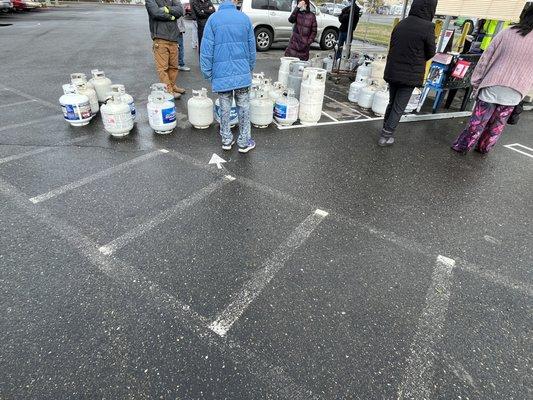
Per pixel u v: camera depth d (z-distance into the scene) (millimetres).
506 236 2861
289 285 2256
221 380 1687
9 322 1927
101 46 11023
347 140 4688
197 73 7797
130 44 11586
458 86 5758
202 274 2311
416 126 5410
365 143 4621
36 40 11781
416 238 2771
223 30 3266
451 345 1910
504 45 3600
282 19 10586
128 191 3230
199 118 4578
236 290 2201
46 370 1698
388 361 1812
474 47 6055
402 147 4570
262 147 4320
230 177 3566
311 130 4977
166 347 1833
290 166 3871
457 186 3631
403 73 3977
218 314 2031
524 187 3676
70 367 1718
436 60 5527
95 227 2721
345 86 7418
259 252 2533
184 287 2203
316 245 2633
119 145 4160
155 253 2477
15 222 2734
